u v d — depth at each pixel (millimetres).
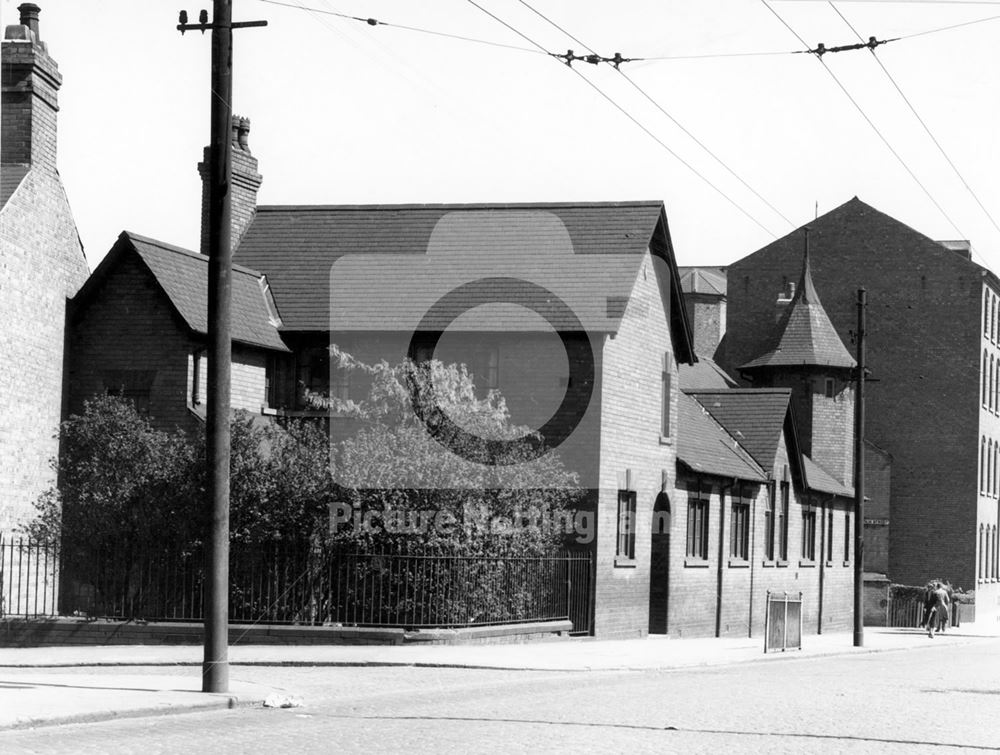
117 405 27656
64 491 26969
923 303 63094
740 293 65938
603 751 12617
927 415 62875
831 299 64375
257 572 26234
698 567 38250
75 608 27641
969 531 62156
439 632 25969
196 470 26109
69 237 30594
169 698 16062
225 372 17344
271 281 34594
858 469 38000
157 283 30172
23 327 28453
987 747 13742
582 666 24188
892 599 56594
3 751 11812
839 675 24438
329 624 26125
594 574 31469
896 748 13492
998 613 68375
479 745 12836
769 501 44469
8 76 29141
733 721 15586
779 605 32219
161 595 26312
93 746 12266
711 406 45906
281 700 16656
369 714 15688
